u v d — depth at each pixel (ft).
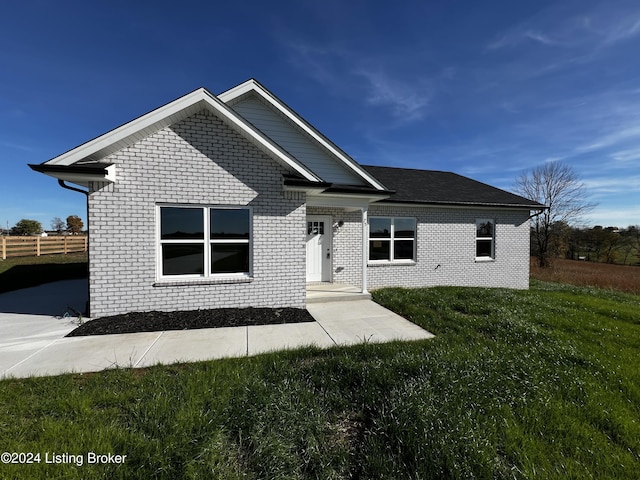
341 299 25.05
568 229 83.05
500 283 38.24
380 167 46.01
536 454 7.36
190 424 7.89
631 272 65.51
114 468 6.52
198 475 6.34
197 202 20.10
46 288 29.96
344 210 31.58
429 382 10.30
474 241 37.11
